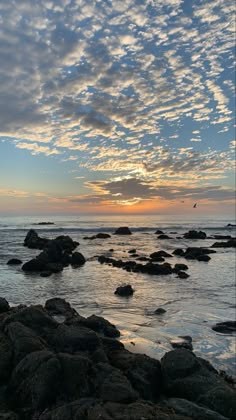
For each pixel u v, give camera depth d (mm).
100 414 6480
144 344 12516
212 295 21266
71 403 7176
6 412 7590
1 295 21156
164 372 9180
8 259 37562
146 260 37156
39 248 47031
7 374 8695
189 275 28516
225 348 12688
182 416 6699
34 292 22031
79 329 10766
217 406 7828
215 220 157000
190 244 56375
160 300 19922
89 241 60188
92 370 8547
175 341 13031
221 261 37531
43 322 11211
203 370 9125
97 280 26266
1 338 9742
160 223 122125
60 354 8625
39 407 7555
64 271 30422
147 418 6414
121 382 8125
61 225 100750
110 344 11109
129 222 125938
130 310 17750
